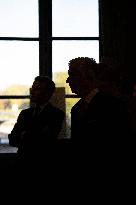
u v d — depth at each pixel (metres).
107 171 1.91
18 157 2.75
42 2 4.08
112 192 1.91
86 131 1.95
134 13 3.78
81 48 4.11
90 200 1.95
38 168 2.70
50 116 2.81
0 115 3.95
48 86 2.84
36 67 4.09
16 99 4.00
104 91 2.02
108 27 3.78
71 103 3.99
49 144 2.73
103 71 2.04
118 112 1.93
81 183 1.96
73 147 2.00
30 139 2.73
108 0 3.80
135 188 1.90
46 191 2.76
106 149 1.91
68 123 3.86
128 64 3.73
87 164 1.93
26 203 2.77
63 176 2.66
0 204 3.64
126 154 1.91
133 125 1.96
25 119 2.86
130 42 3.76
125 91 3.64
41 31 4.08
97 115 1.94
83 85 2.03
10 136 2.85
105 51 3.78
